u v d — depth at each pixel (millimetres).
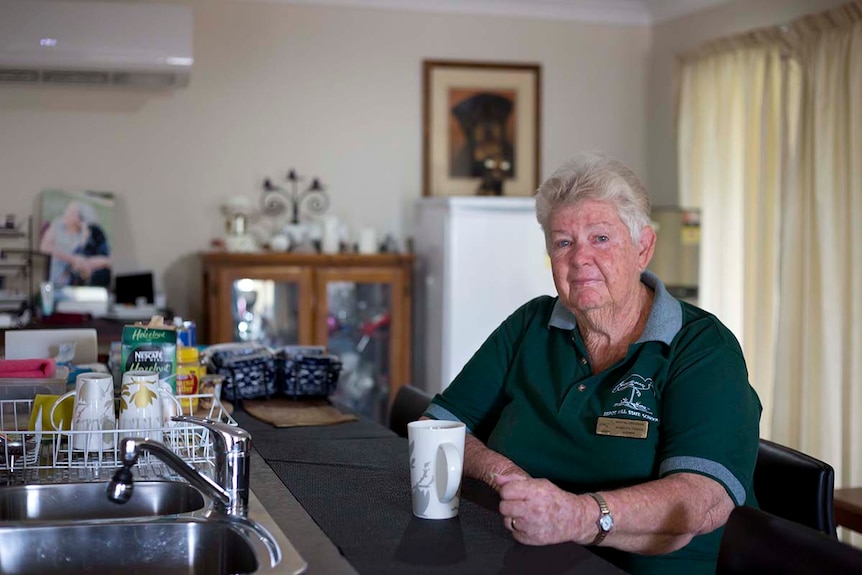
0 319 3977
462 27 5426
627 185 1862
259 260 4773
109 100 4992
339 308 4941
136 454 1416
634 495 1526
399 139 5367
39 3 4367
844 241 4090
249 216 5160
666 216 4832
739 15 4934
